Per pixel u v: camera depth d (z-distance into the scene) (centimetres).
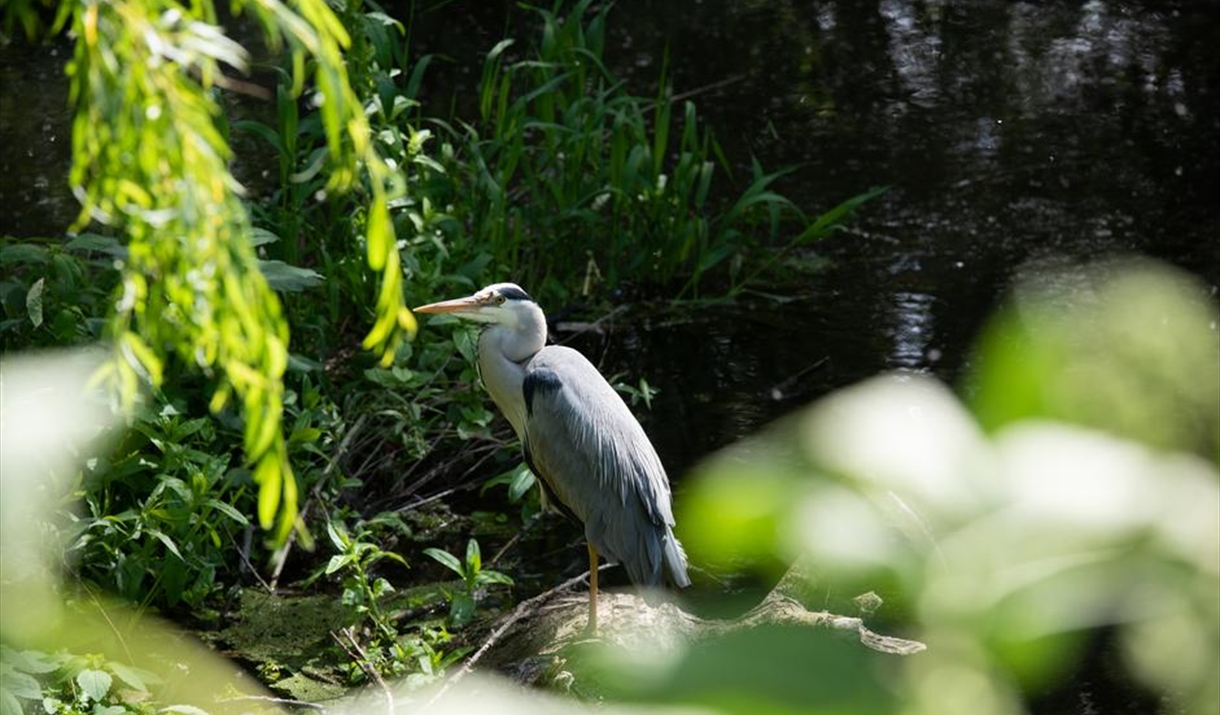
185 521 1006
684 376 1468
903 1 2497
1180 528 135
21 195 1734
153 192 338
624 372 1485
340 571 1156
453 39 2309
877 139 2005
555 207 1689
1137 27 2366
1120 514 135
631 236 1638
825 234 1600
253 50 2211
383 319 382
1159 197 1822
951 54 2284
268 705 946
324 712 932
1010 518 136
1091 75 2194
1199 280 1579
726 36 2353
